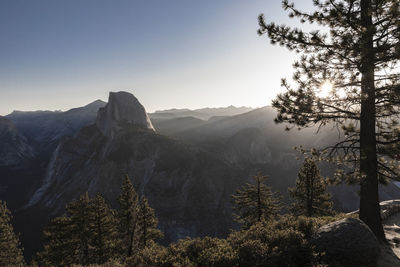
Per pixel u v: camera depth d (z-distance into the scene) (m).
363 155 9.85
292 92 10.61
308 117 10.56
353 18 9.21
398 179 9.77
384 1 8.63
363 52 8.84
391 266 8.04
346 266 7.36
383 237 10.19
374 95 9.50
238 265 6.57
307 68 10.45
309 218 10.41
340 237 7.82
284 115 10.95
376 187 10.30
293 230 8.55
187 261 6.76
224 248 7.38
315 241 8.06
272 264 6.59
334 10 9.42
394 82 8.76
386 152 10.34
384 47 8.80
